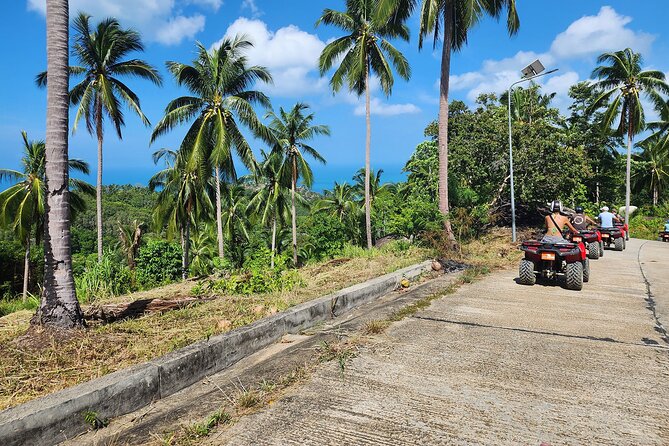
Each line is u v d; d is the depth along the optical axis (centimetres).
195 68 2116
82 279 968
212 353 391
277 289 744
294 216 2847
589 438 268
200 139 2166
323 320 561
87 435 281
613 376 362
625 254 1307
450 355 412
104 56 2158
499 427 281
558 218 773
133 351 409
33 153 2509
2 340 459
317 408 308
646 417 294
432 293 703
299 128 2833
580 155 2114
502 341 453
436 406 310
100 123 2250
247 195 3775
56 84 477
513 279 838
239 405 314
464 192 1930
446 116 1384
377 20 1407
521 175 2047
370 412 302
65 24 485
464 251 1269
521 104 2578
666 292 710
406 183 2591
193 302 662
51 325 459
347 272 952
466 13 1294
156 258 1811
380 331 490
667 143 3438
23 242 2495
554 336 470
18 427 253
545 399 320
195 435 273
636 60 2666
